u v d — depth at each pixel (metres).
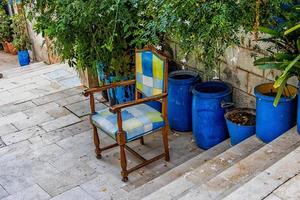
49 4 3.66
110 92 4.04
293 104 2.78
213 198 2.25
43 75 5.48
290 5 2.51
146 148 3.50
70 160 3.37
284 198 2.04
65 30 3.47
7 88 5.10
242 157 2.78
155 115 3.11
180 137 3.64
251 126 3.02
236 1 2.41
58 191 2.97
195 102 3.28
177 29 2.60
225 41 2.58
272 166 2.30
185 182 2.59
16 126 4.02
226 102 3.21
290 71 2.47
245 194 2.09
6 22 7.95
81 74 4.84
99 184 3.03
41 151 3.53
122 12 3.19
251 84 3.24
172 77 3.63
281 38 2.53
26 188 3.03
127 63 3.75
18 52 7.27
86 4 3.22
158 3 2.68
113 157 3.37
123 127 2.93
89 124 3.97
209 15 2.43
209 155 3.13
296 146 2.62
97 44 3.59
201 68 3.64
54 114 4.23
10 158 3.45
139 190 2.80
